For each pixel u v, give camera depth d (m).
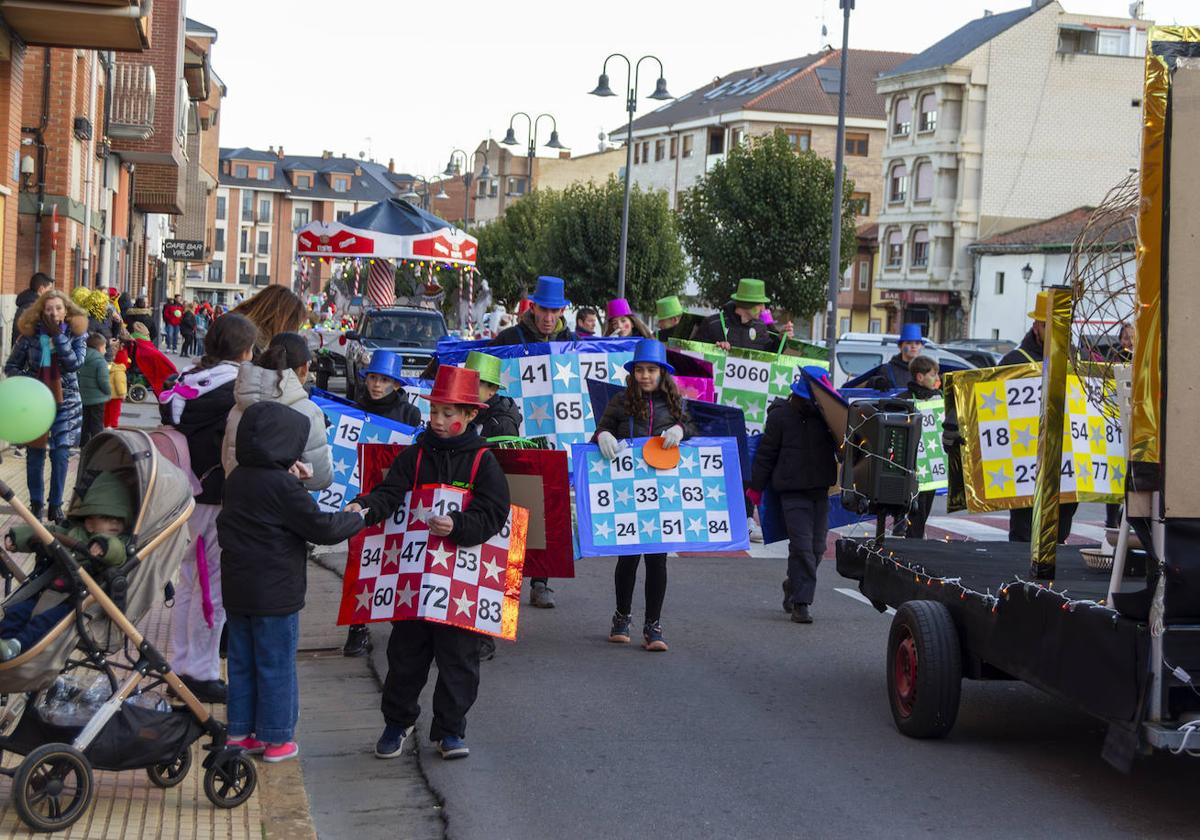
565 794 6.24
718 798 6.22
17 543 5.33
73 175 26.94
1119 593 5.43
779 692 8.20
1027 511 11.10
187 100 49.38
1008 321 62.88
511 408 9.45
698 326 14.99
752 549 13.84
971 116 65.81
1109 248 6.47
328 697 7.86
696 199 55.78
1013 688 8.52
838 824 5.89
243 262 151.12
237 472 6.05
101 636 5.43
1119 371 6.57
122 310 30.22
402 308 30.30
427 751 6.86
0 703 5.79
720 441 9.25
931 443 12.34
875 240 74.56
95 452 5.72
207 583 6.77
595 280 54.53
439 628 6.56
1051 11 66.06
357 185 155.12
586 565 12.67
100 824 5.29
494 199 119.00
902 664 7.36
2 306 17.86
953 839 5.72
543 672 8.55
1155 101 5.16
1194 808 6.16
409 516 6.51
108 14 16.45
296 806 5.79
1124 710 5.38
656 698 7.98
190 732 5.60
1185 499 5.21
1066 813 6.06
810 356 14.11
